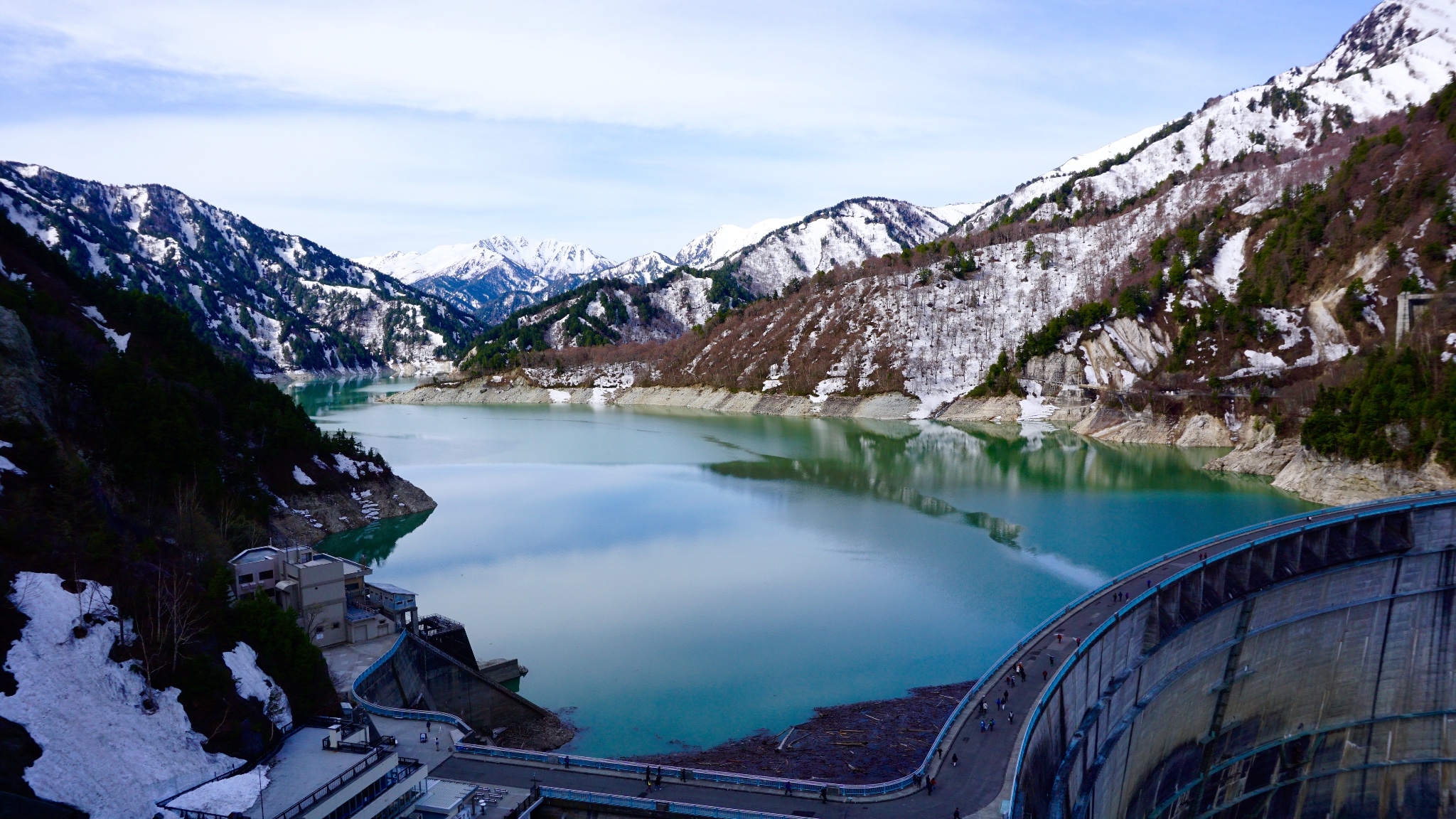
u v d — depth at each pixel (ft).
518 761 232.12
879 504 579.48
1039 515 538.47
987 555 457.68
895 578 424.05
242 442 502.38
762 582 419.54
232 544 379.14
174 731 207.72
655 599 398.01
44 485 276.00
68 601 228.22
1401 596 382.01
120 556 259.60
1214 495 582.35
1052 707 246.27
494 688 294.25
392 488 575.38
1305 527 374.84
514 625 368.27
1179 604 335.06
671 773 224.53
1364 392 558.97
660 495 614.34
